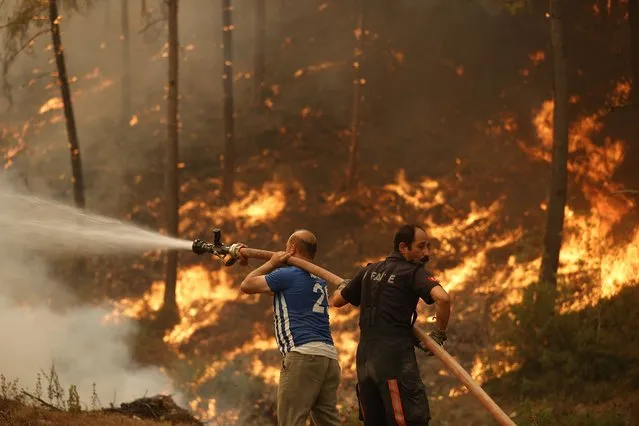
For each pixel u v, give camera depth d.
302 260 6.12
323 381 5.93
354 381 16.69
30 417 7.88
